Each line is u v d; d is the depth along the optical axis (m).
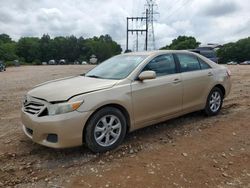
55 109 4.29
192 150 4.83
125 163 4.37
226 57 110.62
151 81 5.27
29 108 4.65
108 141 4.75
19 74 27.16
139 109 5.10
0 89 12.80
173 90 5.61
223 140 5.27
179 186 3.74
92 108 4.45
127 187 3.72
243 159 4.52
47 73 27.72
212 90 6.59
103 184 3.79
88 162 4.40
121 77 5.10
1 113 7.50
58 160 4.47
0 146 5.02
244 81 14.16
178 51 6.06
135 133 5.65
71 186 3.75
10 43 136.75
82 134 4.43
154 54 5.60
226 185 3.79
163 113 5.52
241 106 7.78
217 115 6.84
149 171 4.12
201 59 6.48
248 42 108.06
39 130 4.37
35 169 4.20
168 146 5.00
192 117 6.67
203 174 4.05
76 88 4.61
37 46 137.75
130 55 5.89
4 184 3.80
